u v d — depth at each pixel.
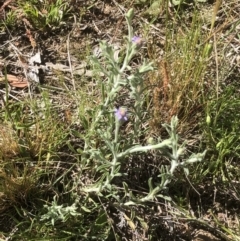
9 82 2.24
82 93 2.14
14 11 2.42
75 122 2.12
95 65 1.83
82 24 2.46
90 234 1.91
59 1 2.44
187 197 2.04
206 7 2.54
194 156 1.62
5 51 2.35
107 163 1.72
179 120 2.14
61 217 1.83
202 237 1.98
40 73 2.29
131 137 1.86
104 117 2.01
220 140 2.07
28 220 1.91
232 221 2.03
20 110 2.10
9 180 1.89
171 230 1.97
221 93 2.21
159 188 1.72
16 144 2.00
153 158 2.07
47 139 2.03
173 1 2.53
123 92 2.20
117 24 2.46
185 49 2.14
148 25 2.36
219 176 2.10
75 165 2.04
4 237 1.88
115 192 1.87
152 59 2.23
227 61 2.33
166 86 2.07
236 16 2.49
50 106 2.14
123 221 1.96
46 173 1.98
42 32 2.41
